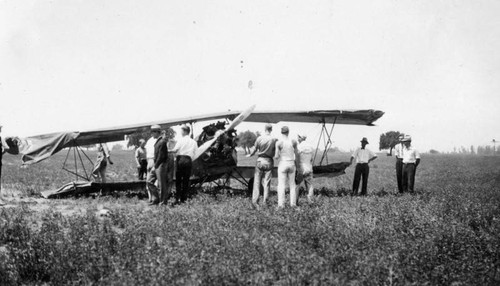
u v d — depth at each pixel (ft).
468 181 66.44
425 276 16.61
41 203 38.32
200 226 25.35
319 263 17.35
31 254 18.49
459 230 22.82
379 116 50.24
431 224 25.08
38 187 52.54
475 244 20.84
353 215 28.40
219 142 43.24
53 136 43.45
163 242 21.84
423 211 29.73
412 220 26.35
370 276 16.17
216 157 43.80
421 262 17.75
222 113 46.85
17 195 44.93
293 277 15.87
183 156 38.42
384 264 17.25
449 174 86.58
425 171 101.30
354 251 19.31
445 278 16.38
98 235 21.77
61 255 18.40
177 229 24.61
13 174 74.59
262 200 39.06
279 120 53.42
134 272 16.25
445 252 19.39
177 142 38.65
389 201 35.81
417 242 20.58
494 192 45.96
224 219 27.58
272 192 50.11
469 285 15.81
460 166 129.29
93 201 39.27
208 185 56.70
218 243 21.30
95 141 47.34
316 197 40.11
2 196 43.21
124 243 20.51
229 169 44.96
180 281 15.23
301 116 50.37
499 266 18.03
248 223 26.14
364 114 49.08
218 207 33.86
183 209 33.19
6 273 16.76
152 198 37.99
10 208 32.86
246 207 32.63
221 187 49.42
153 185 37.58
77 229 23.58
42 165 108.68
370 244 20.75
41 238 21.04
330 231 22.86
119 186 42.96
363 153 47.01
